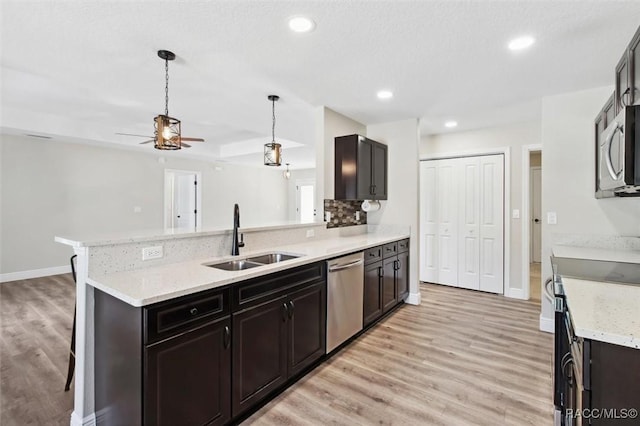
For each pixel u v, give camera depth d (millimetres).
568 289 1430
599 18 1789
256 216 9031
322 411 1905
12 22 1867
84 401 1705
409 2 1666
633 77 1751
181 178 7914
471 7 1702
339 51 2223
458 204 4602
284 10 1746
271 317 1989
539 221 6578
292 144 6191
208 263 2150
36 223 5172
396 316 3496
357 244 3027
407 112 3645
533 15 1770
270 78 2723
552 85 2803
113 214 6008
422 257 4910
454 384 2180
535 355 2584
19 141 4984
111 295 1533
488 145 4312
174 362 1456
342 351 2674
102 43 2131
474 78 2670
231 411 1726
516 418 1831
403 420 1822
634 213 2711
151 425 1366
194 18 1829
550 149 3041
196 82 2855
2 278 4871
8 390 2072
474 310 3686
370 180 3725
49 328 3057
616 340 906
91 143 5441
